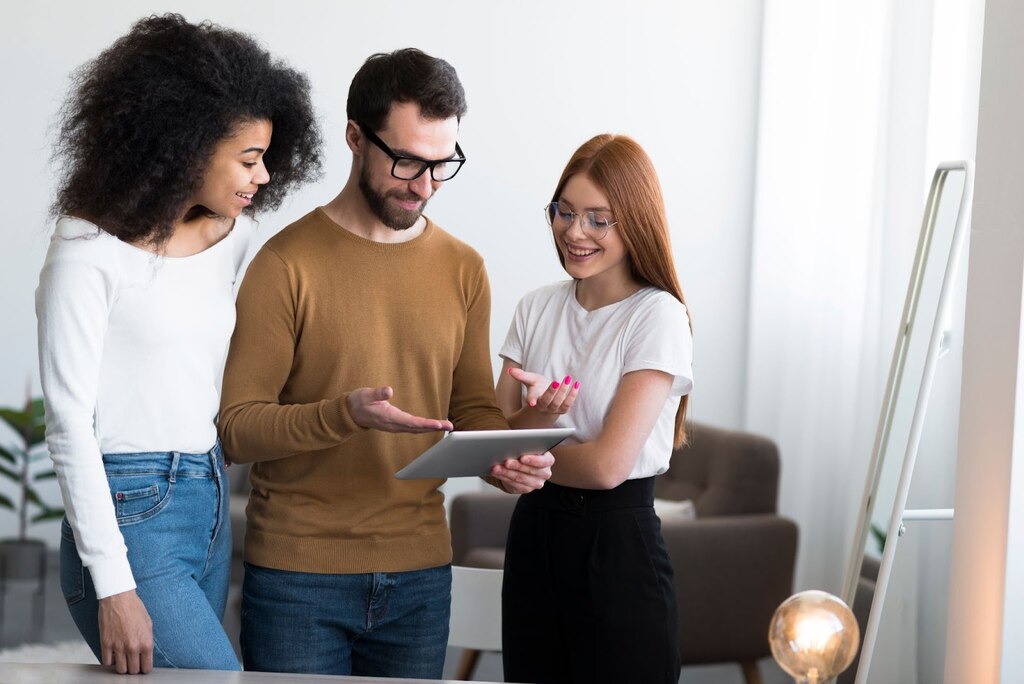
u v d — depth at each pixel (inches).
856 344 186.2
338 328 77.4
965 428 79.0
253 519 79.9
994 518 75.7
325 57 188.7
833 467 188.7
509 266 194.9
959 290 135.6
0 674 57.3
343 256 77.6
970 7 151.0
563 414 79.7
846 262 186.4
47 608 171.2
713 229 198.1
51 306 62.9
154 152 64.4
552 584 80.3
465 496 158.7
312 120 74.6
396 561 79.7
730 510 154.8
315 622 78.7
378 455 78.7
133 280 65.5
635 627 78.2
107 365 65.9
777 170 192.9
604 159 77.5
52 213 68.1
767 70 193.0
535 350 84.7
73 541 65.6
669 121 196.4
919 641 129.3
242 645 81.0
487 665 161.3
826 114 188.4
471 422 82.2
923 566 131.5
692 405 199.3
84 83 67.1
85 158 65.0
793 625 45.3
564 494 79.7
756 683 149.0
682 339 78.2
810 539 190.7
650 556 79.2
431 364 80.1
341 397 71.1
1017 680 74.8
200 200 67.9
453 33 191.6
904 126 167.5
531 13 193.0
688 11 195.5
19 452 187.0
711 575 145.9
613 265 80.3
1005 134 75.6
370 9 189.5
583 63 194.4
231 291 72.4
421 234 80.1
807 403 191.6
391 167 74.5
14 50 184.7
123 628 61.6
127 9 186.2
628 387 77.5
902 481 90.7
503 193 194.2
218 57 65.7
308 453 78.2
